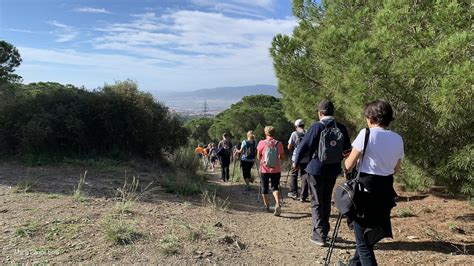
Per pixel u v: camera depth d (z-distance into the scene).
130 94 12.77
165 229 5.54
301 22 10.60
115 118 12.02
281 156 7.94
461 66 4.82
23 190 7.25
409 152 6.18
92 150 11.70
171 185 9.08
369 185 3.92
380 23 5.89
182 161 13.40
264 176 7.98
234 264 4.67
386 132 4.03
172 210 6.95
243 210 8.05
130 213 6.23
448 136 5.84
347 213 4.00
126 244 4.84
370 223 3.93
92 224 5.47
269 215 7.77
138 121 12.45
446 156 5.79
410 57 5.43
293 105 12.28
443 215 7.12
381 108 4.07
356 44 6.05
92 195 7.29
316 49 7.43
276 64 10.73
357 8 8.19
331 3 9.02
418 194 9.08
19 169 9.46
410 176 7.18
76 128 11.12
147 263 4.41
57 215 5.81
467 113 4.96
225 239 5.42
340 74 6.76
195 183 9.86
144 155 12.89
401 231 6.25
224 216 7.13
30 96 12.00
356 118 7.14
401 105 5.99
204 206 7.72
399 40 5.70
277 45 10.70
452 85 4.70
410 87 5.63
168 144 13.74
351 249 5.60
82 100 11.83
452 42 4.86
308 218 7.52
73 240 4.88
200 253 4.82
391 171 3.98
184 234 5.40
